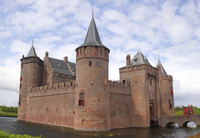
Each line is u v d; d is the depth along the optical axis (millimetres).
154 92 37031
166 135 24672
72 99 31703
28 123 36062
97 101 27141
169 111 37688
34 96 40625
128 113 34812
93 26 31344
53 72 40625
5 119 44125
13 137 11391
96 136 22516
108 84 29453
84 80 27766
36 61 43219
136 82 35531
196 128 32312
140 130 29391
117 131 27516
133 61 37938
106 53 29688
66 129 28062
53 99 35750
